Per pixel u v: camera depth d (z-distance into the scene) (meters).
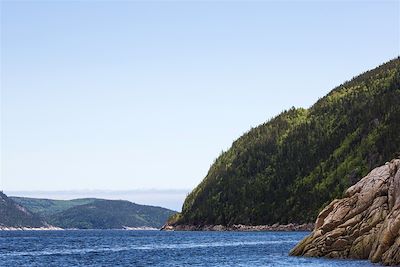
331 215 70.94
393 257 56.19
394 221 57.72
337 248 67.69
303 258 71.19
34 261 86.81
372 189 67.31
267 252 99.69
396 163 68.00
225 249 113.25
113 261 85.88
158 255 98.81
